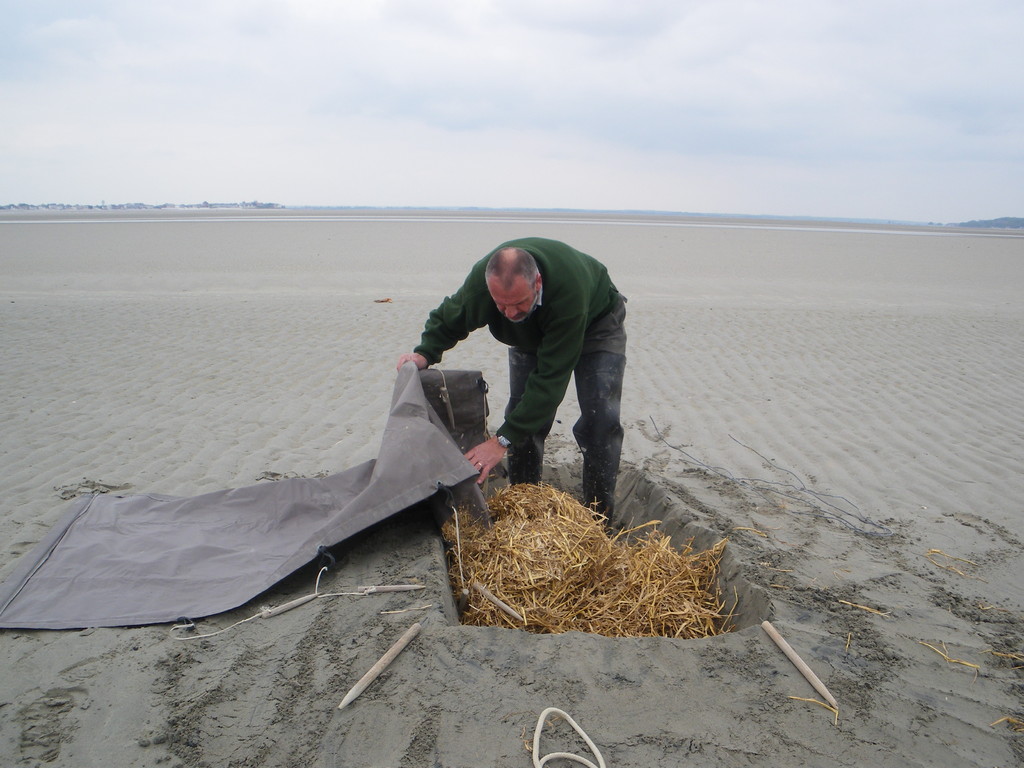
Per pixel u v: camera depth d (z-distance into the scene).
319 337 10.63
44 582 3.71
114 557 3.94
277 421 6.93
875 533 4.75
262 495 4.61
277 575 3.67
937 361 9.73
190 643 3.29
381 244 32.22
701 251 32.09
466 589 3.77
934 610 3.76
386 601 3.52
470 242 34.47
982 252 38.72
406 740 2.69
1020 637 3.53
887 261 29.11
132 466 5.72
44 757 2.63
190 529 4.32
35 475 5.49
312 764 2.60
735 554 4.22
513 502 4.23
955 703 2.99
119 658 3.17
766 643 3.30
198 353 9.58
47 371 8.56
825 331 11.76
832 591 3.88
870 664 3.20
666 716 2.84
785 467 5.98
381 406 7.44
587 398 4.62
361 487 4.66
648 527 5.11
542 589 3.68
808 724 2.82
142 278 18.23
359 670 3.04
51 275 18.77
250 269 20.55
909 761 2.66
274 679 3.03
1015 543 4.66
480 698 2.90
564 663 3.11
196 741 2.71
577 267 4.02
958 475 5.81
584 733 2.72
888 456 6.22
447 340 4.71
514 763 2.60
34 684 3.00
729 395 8.02
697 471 5.86
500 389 8.19
